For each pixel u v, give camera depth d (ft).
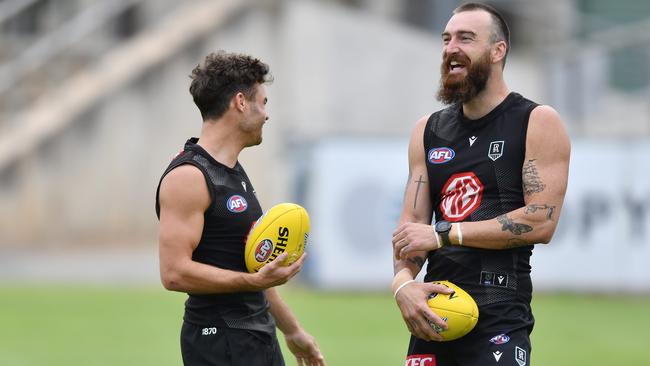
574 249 195.31
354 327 148.46
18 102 298.97
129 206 288.30
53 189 282.77
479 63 65.05
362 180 192.24
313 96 294.87
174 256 62.34
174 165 63.41
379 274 192.65
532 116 65.21
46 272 238.68
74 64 309.63
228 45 296.92
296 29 293.84
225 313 64.34
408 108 303.89
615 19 327.47
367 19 300.20
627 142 196.13
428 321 64.13
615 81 295.89
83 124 285.43
